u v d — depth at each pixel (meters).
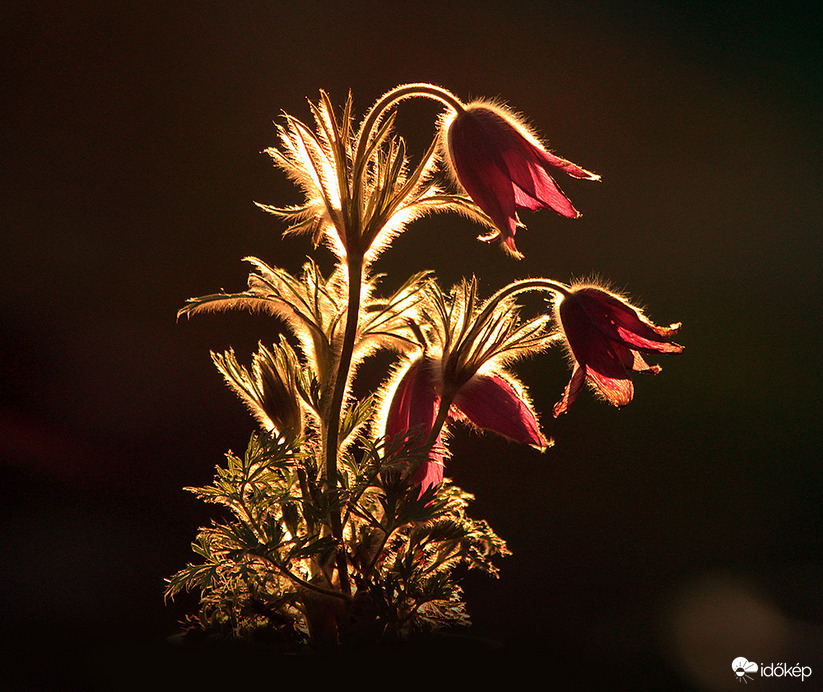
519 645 1.17
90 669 1.16
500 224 1.20
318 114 1.21
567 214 1.21
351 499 1.20
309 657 1.16
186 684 1.16
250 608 1.19
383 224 1.21
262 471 1.21
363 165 1.21
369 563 1.20
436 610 1.21
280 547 1.20
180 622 1.20
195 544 1.20
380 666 1.16
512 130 1.21
